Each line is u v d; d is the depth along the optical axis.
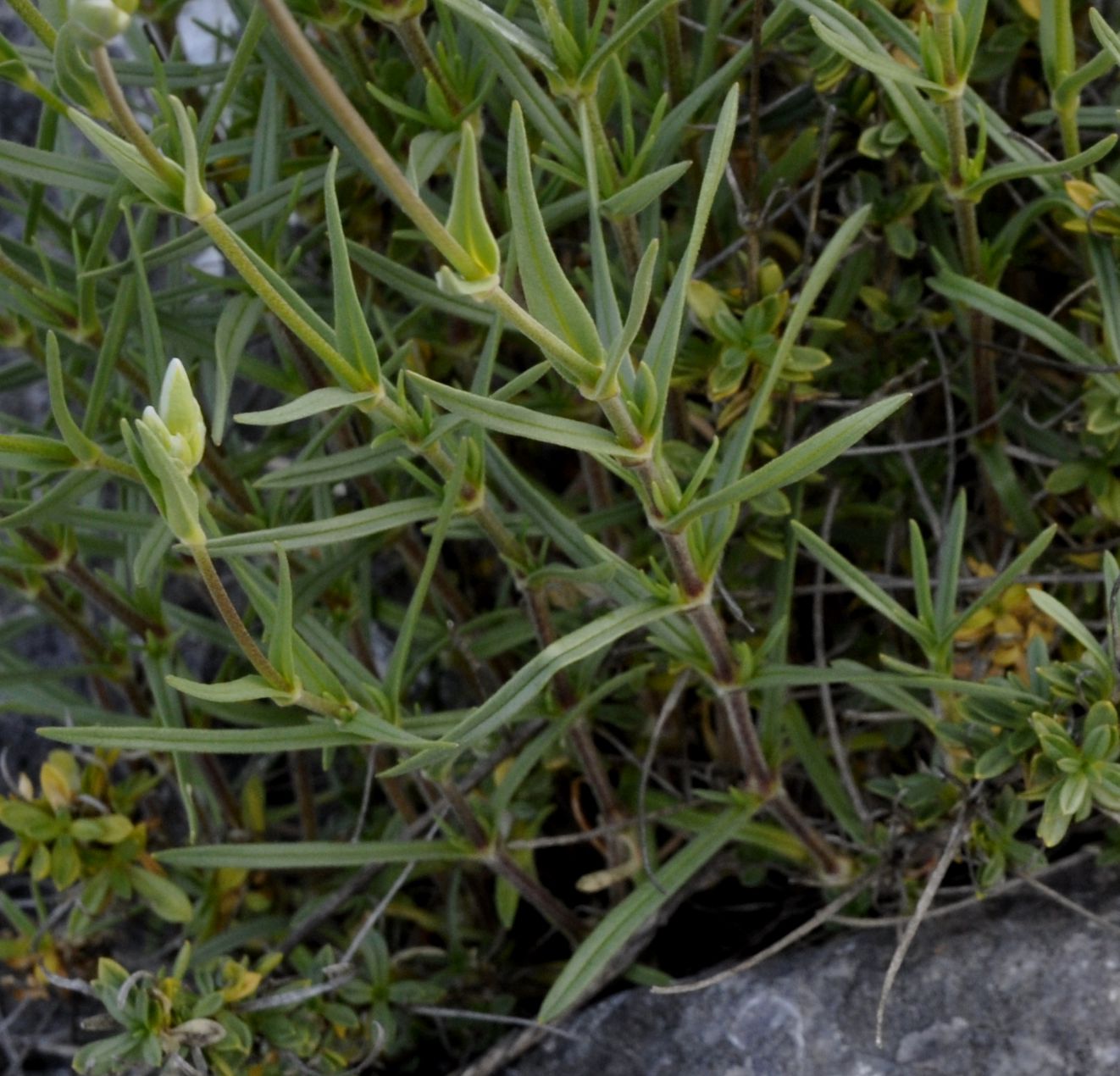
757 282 0.52
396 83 0.52
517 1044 0.54
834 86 0.54
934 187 0.54
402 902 0.59
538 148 0.53
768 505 0.52
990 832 0.50
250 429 0.64
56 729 0.44
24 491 0.52
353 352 0.43
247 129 0.56
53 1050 0.60
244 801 0.59
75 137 0.58
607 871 0.54
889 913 0.53
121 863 0.56
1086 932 0.51
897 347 0.56
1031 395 0.57
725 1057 0.52
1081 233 0.53
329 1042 0.55
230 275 0.64
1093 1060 0.49
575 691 0.52
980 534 0.58
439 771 0.50
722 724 0.56
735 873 0.56
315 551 0.56
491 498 0.51
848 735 0.55
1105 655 0.48
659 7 0.45
